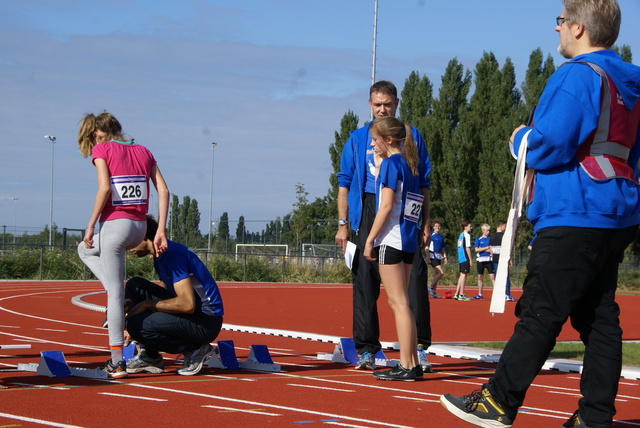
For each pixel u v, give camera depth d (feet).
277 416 13.98
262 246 128.47
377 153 19.39
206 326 19.06
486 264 69.41
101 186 18.10
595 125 11.81
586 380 12.46
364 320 20.93
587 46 12.53
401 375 18.93
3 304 48.06
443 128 150.30
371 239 18.71
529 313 12.07
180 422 13.24
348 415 14.29
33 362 20.93
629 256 119.14
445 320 42.09
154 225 19.16
